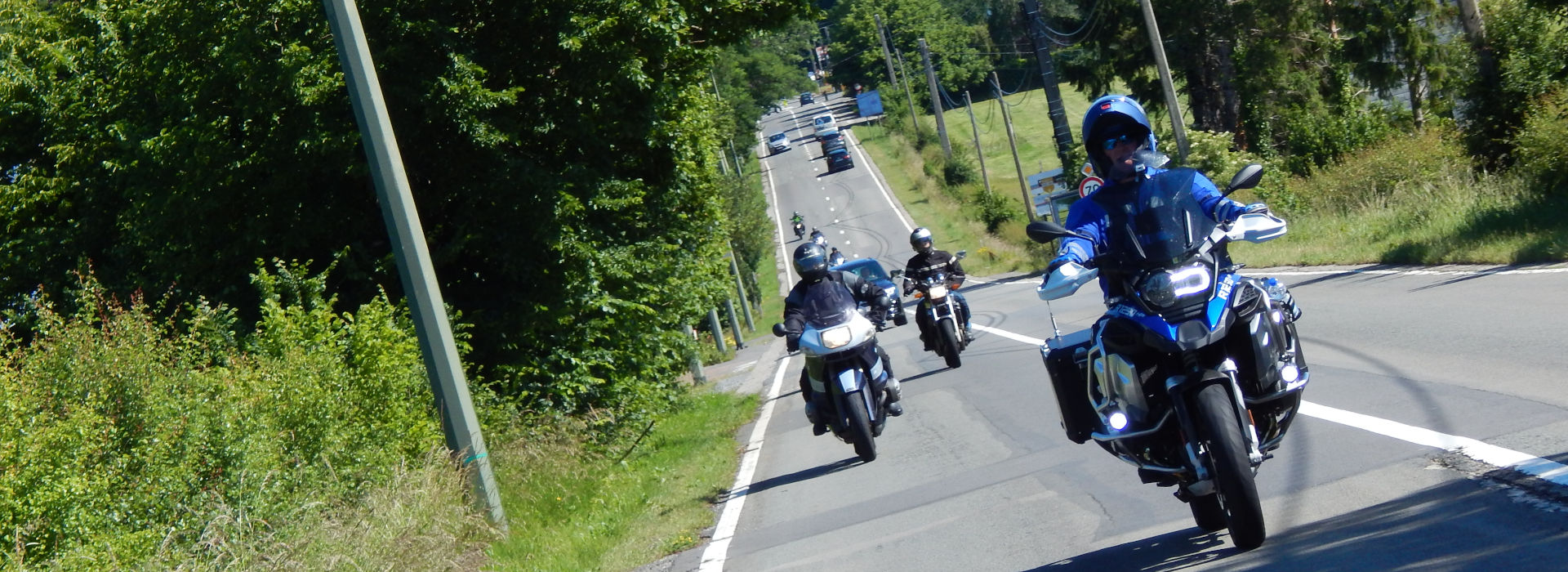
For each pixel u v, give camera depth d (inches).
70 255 633.6
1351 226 952.9
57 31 650.8
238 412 326.3
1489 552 179.6
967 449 407.5
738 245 2135.8
